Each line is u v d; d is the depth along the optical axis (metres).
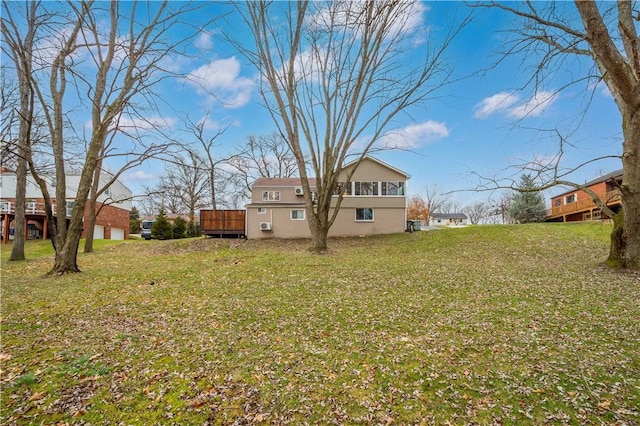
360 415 2.79
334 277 8.60
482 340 4.30
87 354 3.99
